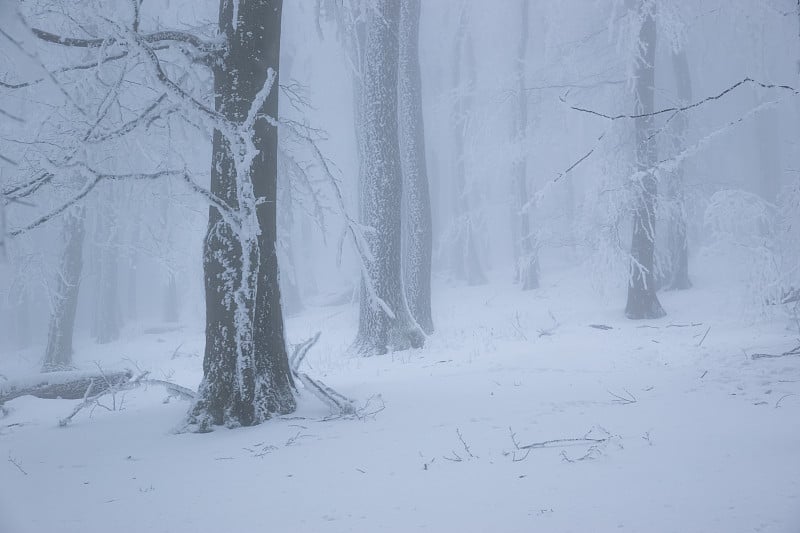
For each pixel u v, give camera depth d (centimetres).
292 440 670
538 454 536
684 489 406
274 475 534
